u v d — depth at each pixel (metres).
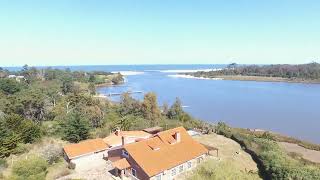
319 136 94.31
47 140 66.25
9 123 64.00
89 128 72.25
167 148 51.12
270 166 54.31
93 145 58.12
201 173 50.44
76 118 69.88
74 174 48.59
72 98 107.62
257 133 91.69
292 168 51.56
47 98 109.06
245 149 67.50
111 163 53.06
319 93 190.38
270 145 66.62
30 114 92.06
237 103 154.50
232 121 114.50
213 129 83.94
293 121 113.62
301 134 96.56
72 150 55.22
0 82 132.25
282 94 187.88
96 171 49.94
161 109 119.56
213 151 63.22
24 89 136.00
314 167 54.94
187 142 55.28
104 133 74.06
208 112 131.75
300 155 71.00
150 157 47.47
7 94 124.50
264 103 153.62
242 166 56.25
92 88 177.38
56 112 95.94
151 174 44.41
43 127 73.44
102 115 90.44
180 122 93.75
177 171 49.31
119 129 72.94
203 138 75.88
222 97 175.88
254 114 126.81
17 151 56.72
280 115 124.12
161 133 54.16
